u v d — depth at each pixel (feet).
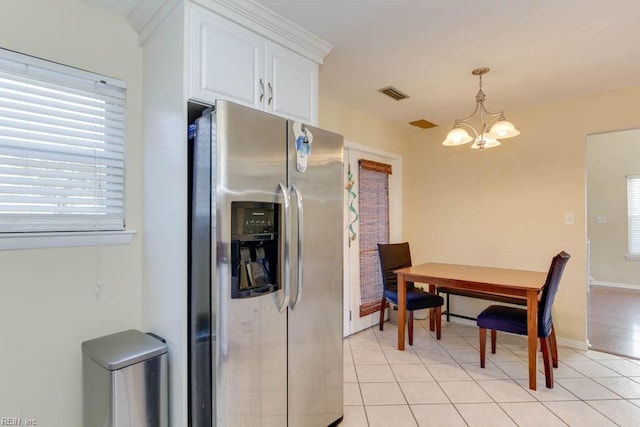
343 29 6.51
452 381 8.32
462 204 13.17
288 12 5.92
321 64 7.39
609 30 6.57
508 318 8.57
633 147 18.80
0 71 4.87
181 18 5.08
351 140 11.36
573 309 10.64
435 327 11.80
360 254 12.19
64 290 5.40
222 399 4.67
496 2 5.69
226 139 4.69
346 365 9.25
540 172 11.35
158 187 5.71
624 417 6.79
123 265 5.98
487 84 9.32
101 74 5.76
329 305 6.35
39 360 5.16
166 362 5.27
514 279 9.07
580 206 10.60
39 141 5.21
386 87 9.50
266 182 5.21
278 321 5.39
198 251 5.00
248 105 5.78
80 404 5.49
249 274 5.23
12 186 4.99
